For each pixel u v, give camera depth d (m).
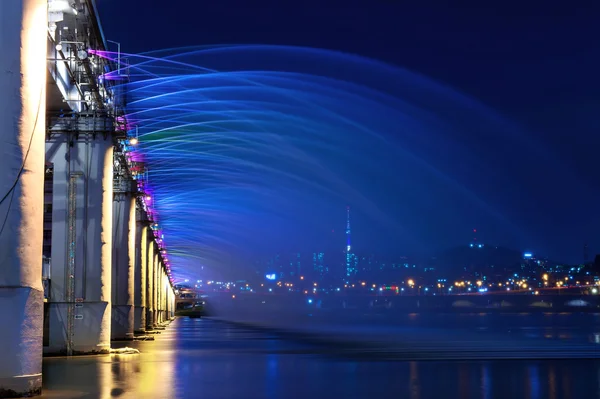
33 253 16.33
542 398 16.41
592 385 19.19
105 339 29.55
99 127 29.67
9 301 15.91
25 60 16.39
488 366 25.62
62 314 29.14
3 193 16.02
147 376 20.97
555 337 54.91
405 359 29.34
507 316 181.50
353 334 61.12
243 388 18.11
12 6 16.30
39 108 16.64
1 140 16.08
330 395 16.78
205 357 29.14
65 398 15.98
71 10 26.56
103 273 29.52
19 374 15.91
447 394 17.05
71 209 29.48
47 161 29.59
